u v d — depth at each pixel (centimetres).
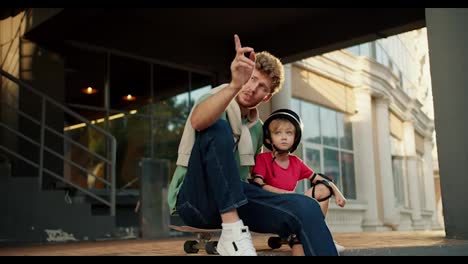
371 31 597
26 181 461
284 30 678
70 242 455
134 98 686
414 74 1733
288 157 175
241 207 152
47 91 607
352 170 1082
